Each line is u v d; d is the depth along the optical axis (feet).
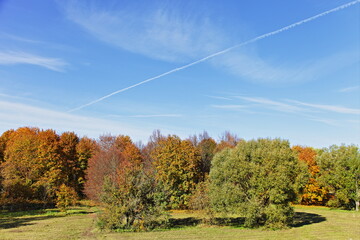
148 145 197.06
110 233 67.56
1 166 142.41
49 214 113.19
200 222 87.15
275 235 65.77
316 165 176.14
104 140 190.49
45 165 150.00
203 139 196.95
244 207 74.69
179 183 137.39
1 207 127.34
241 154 82.33
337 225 84.84
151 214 74.33
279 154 76.28
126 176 76.59
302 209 150.20
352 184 140.26
